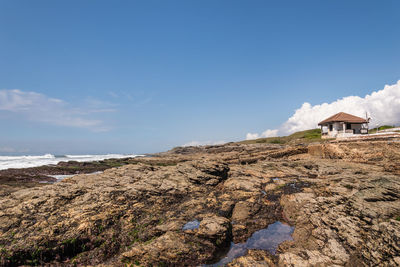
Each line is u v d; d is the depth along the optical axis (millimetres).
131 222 14602
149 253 11531
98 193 17078
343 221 13359
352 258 10914
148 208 16344
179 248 11906
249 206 17406
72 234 12461
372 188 16219
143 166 26234
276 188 21344
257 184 22094
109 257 12195
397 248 9906
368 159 26562
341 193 16891
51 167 41219
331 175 23125
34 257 11281
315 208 15977
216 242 12688
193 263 11562
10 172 36188
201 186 21141
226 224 13977
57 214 13969
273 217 16734
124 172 23734
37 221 13133
